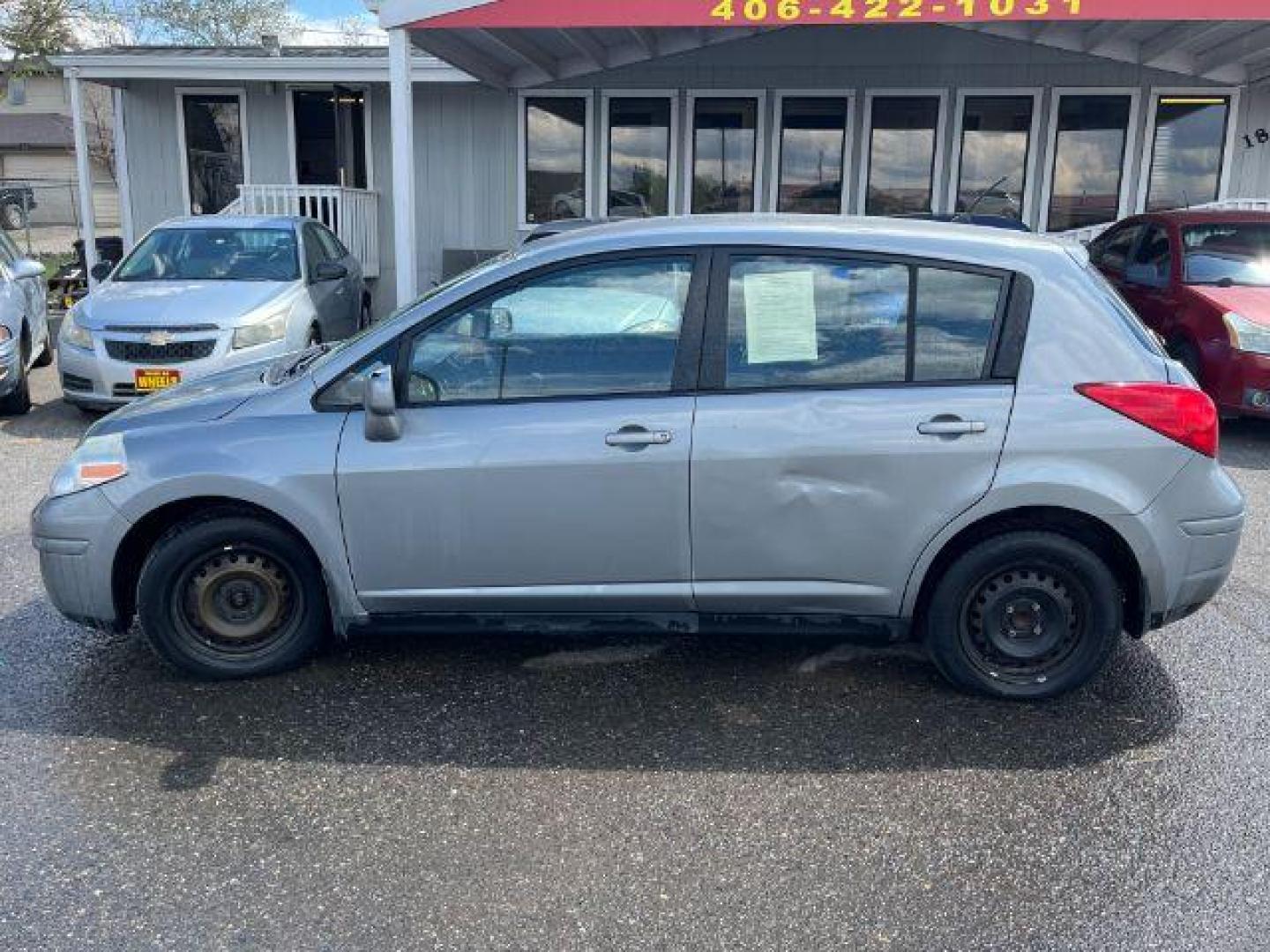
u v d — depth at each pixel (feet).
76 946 9.02
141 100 50.52
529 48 43.16
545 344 12.94
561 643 15.06
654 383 12.79
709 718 12.95
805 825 10.79
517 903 9.62
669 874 10.03
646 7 31.12
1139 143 45.68
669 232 12.99
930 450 12.45
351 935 9.19
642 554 12.89
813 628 13.23
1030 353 12.55
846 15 30.42
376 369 12.97
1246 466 25.61
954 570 12.89
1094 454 12.44
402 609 13.33
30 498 22.48
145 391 27.37
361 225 49.19
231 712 13.02
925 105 46.62
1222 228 30.66
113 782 11.50
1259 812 11.00
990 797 11.28
